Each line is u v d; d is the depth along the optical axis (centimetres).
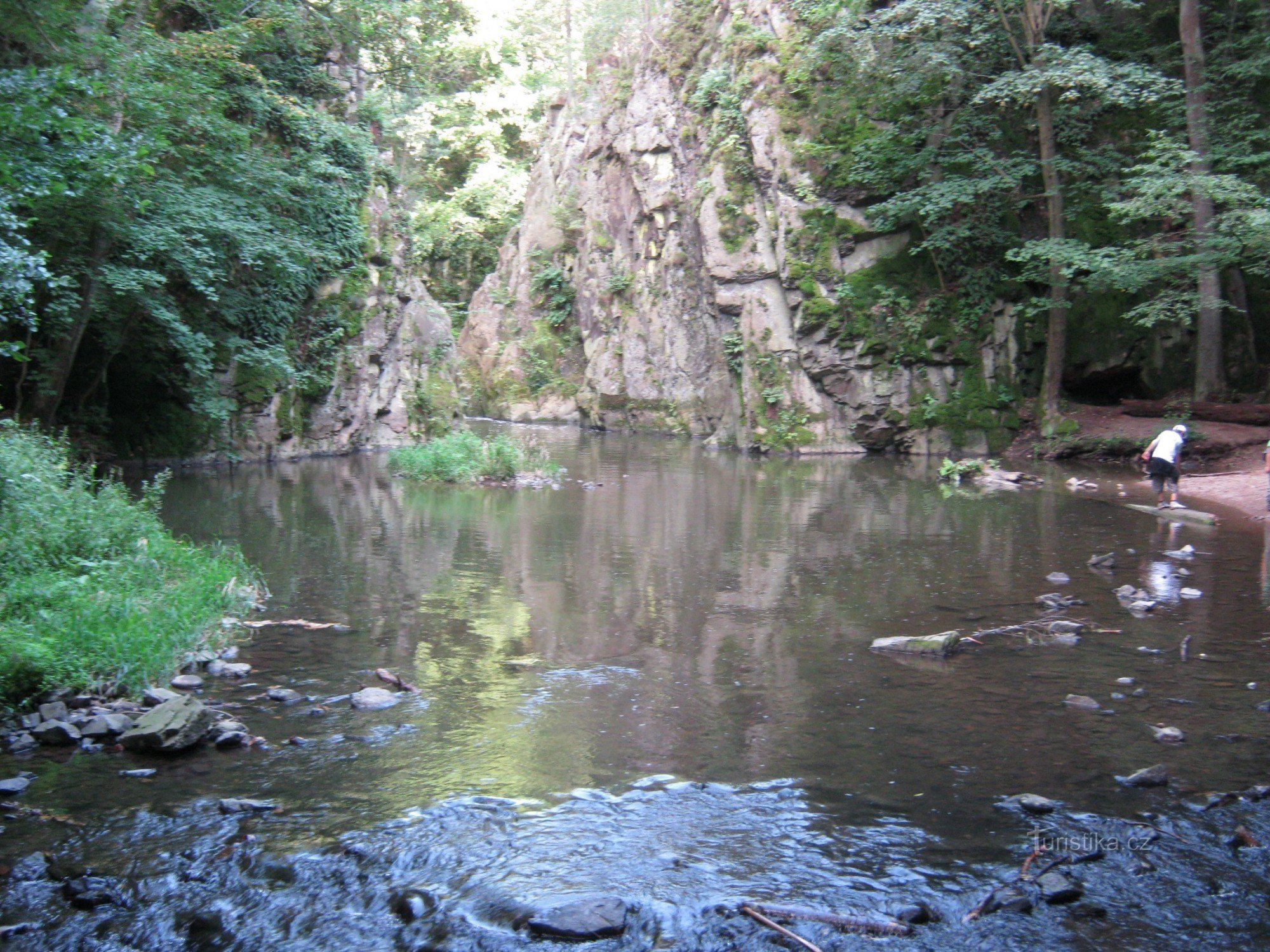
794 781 569
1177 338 2738
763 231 2988
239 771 577
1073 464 2492
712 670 785
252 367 2327
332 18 2523
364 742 624
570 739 632
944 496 1892
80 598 782
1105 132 2817
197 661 775
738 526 1518
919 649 836
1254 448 2333
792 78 2916
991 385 2766
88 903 438
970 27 2658
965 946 412
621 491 1942
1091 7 2933
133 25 1714
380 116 2856
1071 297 2805
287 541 1316
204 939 418
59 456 1173
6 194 1049
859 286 2809
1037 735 644
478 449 2147
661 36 3641
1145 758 606
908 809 534
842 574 1159
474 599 1015
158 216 1767
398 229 2880
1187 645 849
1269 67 2592
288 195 2200
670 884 455
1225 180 2186
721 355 3288
